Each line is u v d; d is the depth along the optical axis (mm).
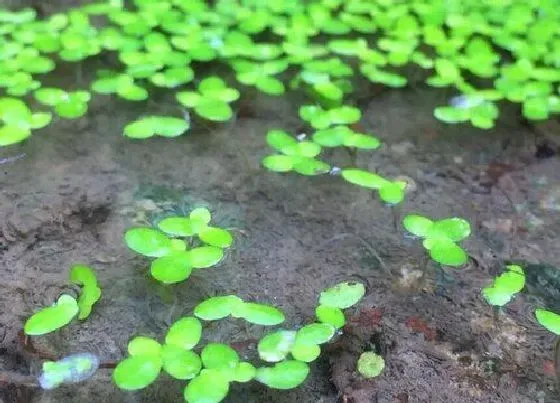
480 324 83
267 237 91
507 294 80
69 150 101
